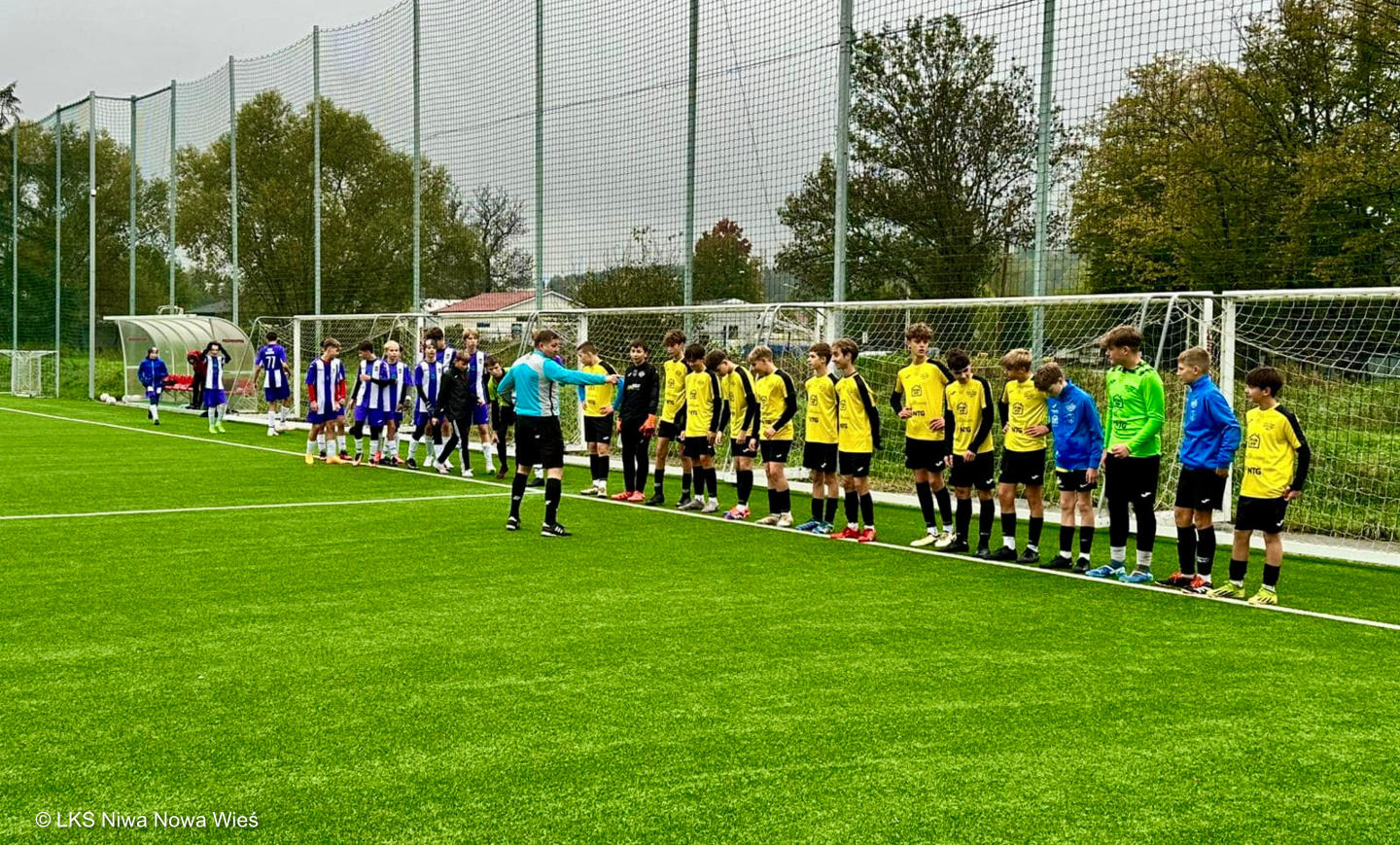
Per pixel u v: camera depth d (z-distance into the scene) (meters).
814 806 3.19
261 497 9.70
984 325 10.28
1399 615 5.81
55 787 3.28
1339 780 3.47
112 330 25.67
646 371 9.70
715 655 4.77
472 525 8.28
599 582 6.27
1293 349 9.12
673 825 3.05
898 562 7.09
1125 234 9.59
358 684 4.30
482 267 16.12
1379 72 9.79
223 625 5.18
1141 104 9.47
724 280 12.22
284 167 20.45
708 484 9.29
